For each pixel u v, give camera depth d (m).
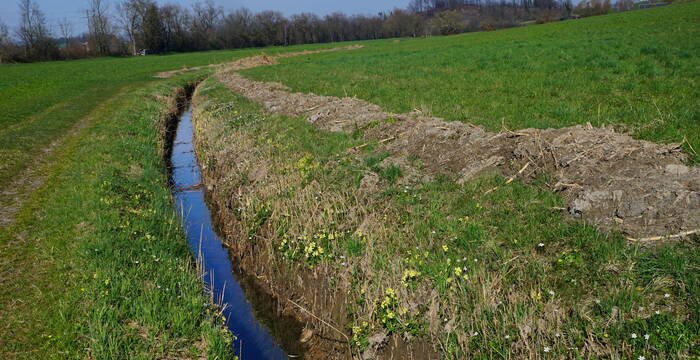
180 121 18.91
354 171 7.81
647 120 8.23
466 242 5.41
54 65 53.16
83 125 15.38
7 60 62.25
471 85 14.86
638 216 5.03
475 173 6.93
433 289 4.89
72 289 5.42
